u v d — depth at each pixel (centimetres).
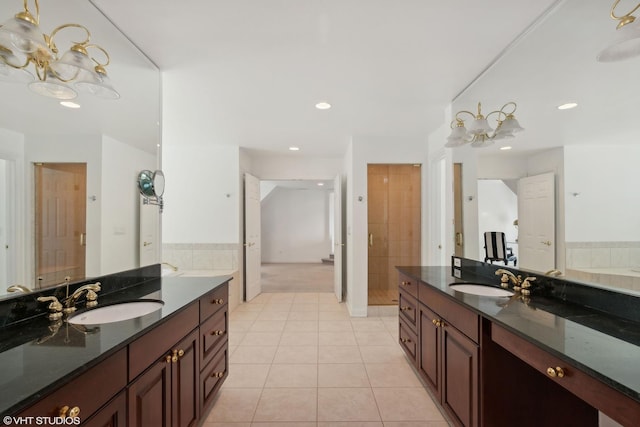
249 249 460
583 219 144
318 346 291
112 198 184
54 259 150
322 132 365
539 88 172
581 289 147
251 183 466
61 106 154
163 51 187
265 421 181
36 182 142
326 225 902
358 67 208
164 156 431
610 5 132
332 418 184
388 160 386
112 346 97
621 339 104
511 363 138
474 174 242
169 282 206
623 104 127
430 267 276
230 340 306
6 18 126
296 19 157
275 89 243
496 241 214
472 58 196
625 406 76
